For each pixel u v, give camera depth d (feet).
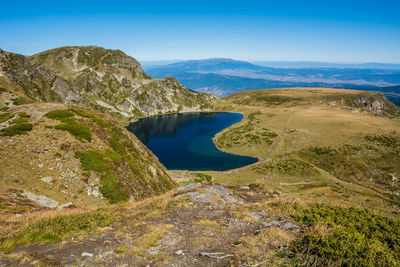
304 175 283.18
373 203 200.13
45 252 38.42
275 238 44.32
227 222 55.16
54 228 47.78
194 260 36.86
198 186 90.48
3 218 52.49
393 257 36.37
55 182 95.09
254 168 315.17
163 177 161.07
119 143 149.89
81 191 96.73
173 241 44.27
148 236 44.91
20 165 96.02
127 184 115.85
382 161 315.78
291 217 57.31
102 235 46.91
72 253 38.60
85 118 153.79
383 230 47.83
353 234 42.19
